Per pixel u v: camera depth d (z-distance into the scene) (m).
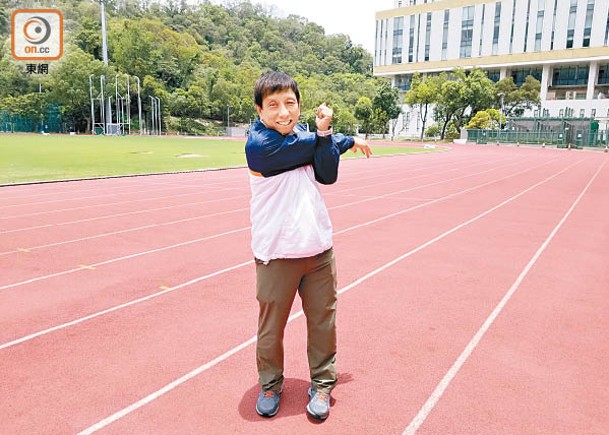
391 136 72.75
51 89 70.69
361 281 4.84
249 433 2.42
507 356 3.24
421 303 4.23
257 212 2.50
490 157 29.08
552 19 56.84
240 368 3.08
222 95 88.00
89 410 2.61
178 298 4.34
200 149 31.70
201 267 5.31
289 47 132.38
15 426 2.46
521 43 59.41
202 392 2.80
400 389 2.83
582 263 5.57
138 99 73.00
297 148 2.37
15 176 14.37
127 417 2.54
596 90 58.38
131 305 4.16
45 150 27.22
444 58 66.00
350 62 136.25
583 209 9.59
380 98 67.38
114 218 8.31
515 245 6.43
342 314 3.97
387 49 71.19
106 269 5.24
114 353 3.27
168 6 127.75
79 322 3.79
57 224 7.76
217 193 11.68
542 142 47.00
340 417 2.56
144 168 18.02
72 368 3.06
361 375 2.99
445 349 3.34
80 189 12.26
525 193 12.11
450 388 2.83
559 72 60.16
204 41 118.62
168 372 3.02
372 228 7.52
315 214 2.50
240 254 5.89
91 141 40.88
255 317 3.90
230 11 144.12
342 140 2.52
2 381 2.91
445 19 65.00
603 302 4.28
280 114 2.32
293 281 2.53
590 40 54.72
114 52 84.81
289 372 3.07
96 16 96.69
